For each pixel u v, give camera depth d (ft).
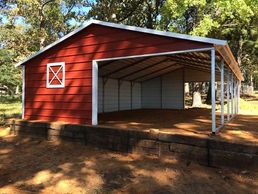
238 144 16.38
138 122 27.68
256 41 67.56
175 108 51.08
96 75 24.90
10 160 20.08
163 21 52.19
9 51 72.13
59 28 80.07
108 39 24.23
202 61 32.17
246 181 15.03
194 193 13.88
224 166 16.87
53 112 27.32
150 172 16.88
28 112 29.14
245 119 32.30
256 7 44.98
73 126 24.39
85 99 25.27
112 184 15.31
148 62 37.19
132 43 22.93
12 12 65.16
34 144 24.70
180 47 20.68
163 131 20.51
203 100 80.43
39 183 15.70
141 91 54.34
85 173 17.08
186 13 54.49
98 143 22.81
